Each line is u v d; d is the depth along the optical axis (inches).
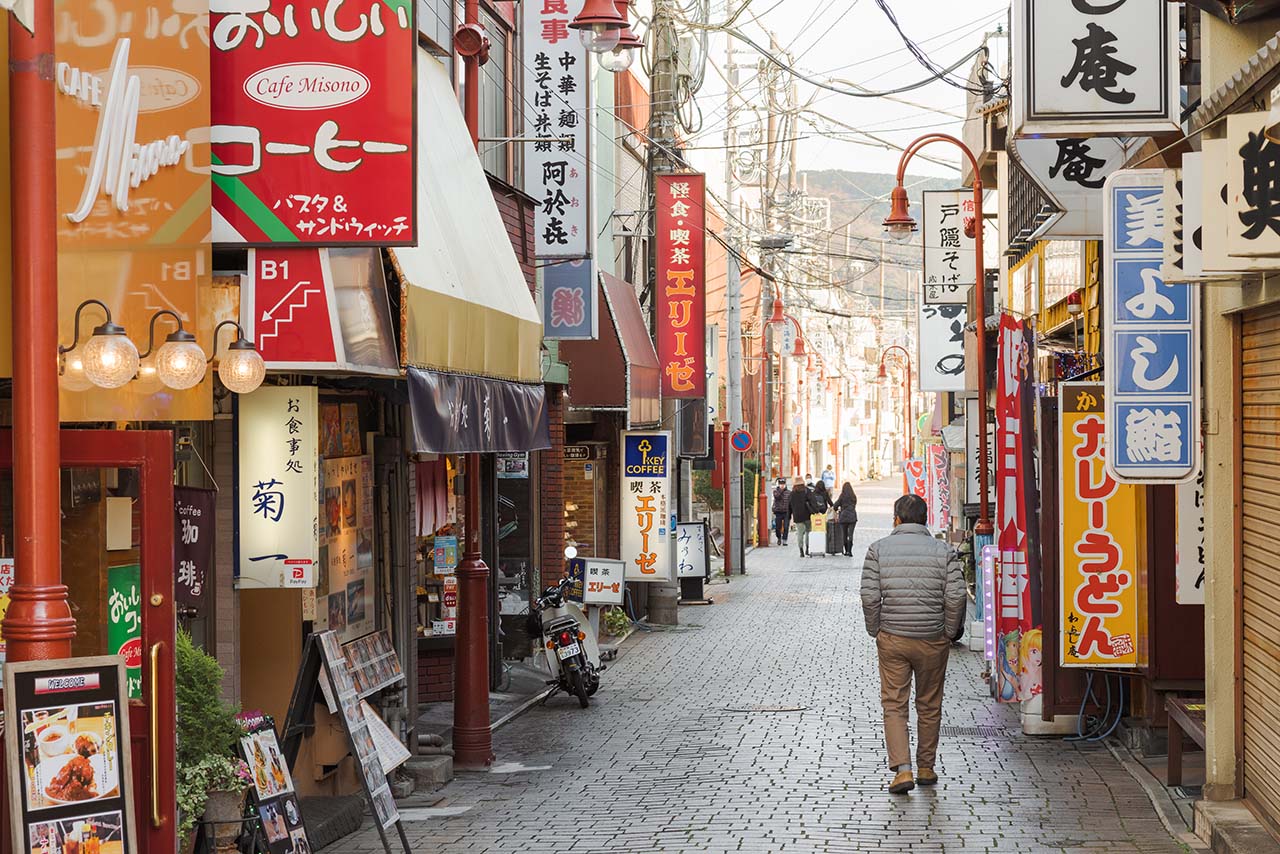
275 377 379.2
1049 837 367.6
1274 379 345.7
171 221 302.5
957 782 441.4
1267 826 343.6
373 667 409.4
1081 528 469.4
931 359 1113.4
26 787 215.8
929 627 427.8
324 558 422.6
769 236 1398.9
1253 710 362.3
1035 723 516.7
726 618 1003.9
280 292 326.0
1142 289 367.2
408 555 487.5
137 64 289.7
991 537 799.7
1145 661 469.4
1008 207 789.9
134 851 222.4
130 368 240.1
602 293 850.1
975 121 1003.3
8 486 265.3
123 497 304.3
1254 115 271.9
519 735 562.9
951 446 1261.1
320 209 326.6
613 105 1007.6
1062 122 374.3
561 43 660.1
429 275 379.2
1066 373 679.1
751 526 1899.6
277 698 396.8
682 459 1152.2
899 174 770.2
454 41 502.0
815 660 768.9
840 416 3964.1
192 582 342.0
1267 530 350.9
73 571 296.4
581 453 951.0
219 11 328.5
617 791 443.8
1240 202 272.7
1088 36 373.7
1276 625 342.3
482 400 422.3
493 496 682.8
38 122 221.8
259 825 314.5
